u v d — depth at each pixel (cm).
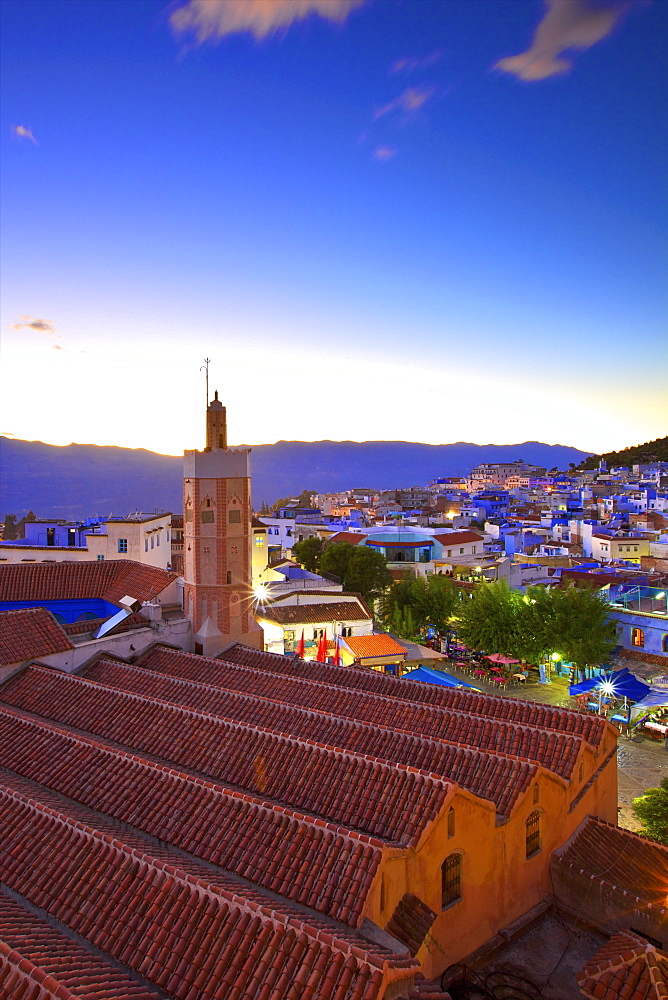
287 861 1730
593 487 19362
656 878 2347
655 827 2870
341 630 6188
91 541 6906
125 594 4322
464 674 6356
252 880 1708
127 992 1305
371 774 2072
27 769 2317
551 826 2339
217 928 1472
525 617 5991
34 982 1262
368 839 1700
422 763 2320
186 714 2608
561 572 8688
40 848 1798
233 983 1352
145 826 1959
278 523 13500
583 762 2556
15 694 3017
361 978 1309
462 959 1955
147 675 3222
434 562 9700
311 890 1638
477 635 6238
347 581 8206
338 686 3078
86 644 3456
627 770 4303
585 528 11919
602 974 1742
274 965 1363
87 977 1330
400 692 3200
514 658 6053
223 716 2748
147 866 1655
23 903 1672
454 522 15950
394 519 14212
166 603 4228
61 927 1582
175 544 8631
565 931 2183
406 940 1638
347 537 10888
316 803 2027
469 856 1977
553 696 5700
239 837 1842
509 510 17312
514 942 2111
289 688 3142
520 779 2183
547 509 16875
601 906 2184
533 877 2255
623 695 4866
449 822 1906
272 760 2259
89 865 1708
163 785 2100
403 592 7650
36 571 4534
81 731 2661
